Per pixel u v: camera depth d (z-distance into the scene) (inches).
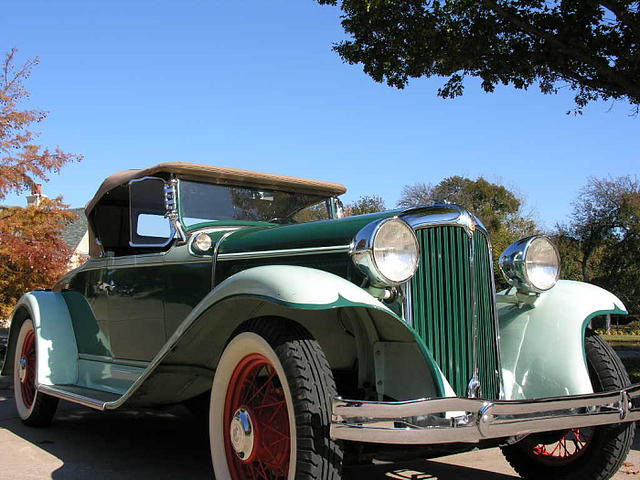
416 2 265.3
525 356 124.9
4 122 370.9
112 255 173.3
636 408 109.1
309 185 176.6
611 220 855.7
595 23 262.7
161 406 142.6
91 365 177.9
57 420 200.1
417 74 287.9
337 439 89.9
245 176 163.5
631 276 849.5
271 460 101.9
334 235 118.2
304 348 97.0
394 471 140.3
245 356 107.0
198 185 157.8
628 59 258.2
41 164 388.5
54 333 183.3
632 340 833.5
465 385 112.7
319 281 96.2
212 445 112.2
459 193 1337.4
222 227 156.2
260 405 104.6
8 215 390.3
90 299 179.5
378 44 282.0
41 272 386.6
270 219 169.9
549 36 258.7
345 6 273.3
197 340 116.3
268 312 116.0
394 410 86.7
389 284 103.9
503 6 269.7
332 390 95.0
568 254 916.0
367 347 112.7
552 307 127.0
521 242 128.9
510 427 94.8
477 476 136.3
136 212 163.3
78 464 143.5
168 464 143.9
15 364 197.5
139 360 159.0
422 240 111.7
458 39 273.6
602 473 118.2
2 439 170.2
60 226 407.5
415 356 105.5
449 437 89.7
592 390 116.8
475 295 115.9
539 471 129.6
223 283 106.3
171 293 147.6
